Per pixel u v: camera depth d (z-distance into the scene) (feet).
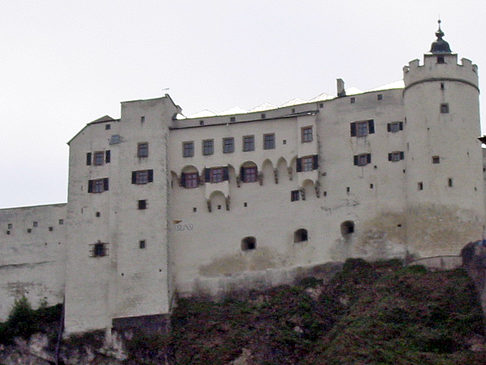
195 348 336.90
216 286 358.64
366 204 349.41
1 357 364.38
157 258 358.02
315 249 352.28
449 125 339.57
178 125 379.35
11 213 384.68
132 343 349.20
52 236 379.14
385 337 305.32
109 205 369.50
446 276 322.34
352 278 340.39
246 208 364.17
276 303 343.87
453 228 329.93
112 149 374.63
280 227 359.05
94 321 358.43
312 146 359.25
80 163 377.91
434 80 343.87
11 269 378.53
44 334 363.35
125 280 357.82
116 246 363.56
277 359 323.37
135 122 374.43
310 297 341.62
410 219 338.54
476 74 352.28
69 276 366.02
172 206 369.09
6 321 371.97
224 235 363.35
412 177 340.39
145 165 369.09
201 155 370.94
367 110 357.00
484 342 295.89
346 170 354.95
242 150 368.27
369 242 345.51
